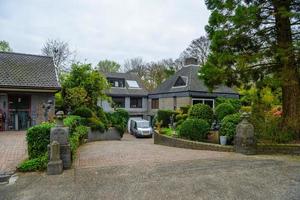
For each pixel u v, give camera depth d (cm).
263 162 810
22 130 1708
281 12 921
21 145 1078
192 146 1180
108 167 753
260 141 1021
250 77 1066
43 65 2005
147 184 597
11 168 732
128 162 820
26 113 1767
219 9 1062
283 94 1090
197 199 515
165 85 3509
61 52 3972
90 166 770
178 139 1280
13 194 557
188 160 843
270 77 994
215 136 1291
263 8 1013
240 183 603
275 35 1042
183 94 2983
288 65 953
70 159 748
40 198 531
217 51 1080
